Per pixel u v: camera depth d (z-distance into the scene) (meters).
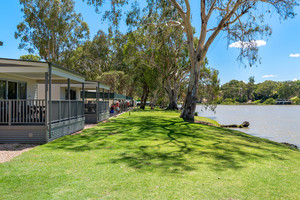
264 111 59.50
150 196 3.89
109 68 51.16
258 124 25.88
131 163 5.87
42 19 33.38
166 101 51.69
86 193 3.96
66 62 36.22
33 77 13.24
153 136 10.65
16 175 4.84
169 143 8.96
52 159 6.15
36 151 7.11
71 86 19.53
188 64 34.50
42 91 17.50
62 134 10.06
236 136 12.62
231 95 141.00
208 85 26.02
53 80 14.00
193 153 7.30
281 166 6.20
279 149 9.50
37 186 4.25
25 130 8.54
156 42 25.52
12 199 3.71
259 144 10.40
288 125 24.92
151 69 30.56
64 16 34.34
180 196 3.92
